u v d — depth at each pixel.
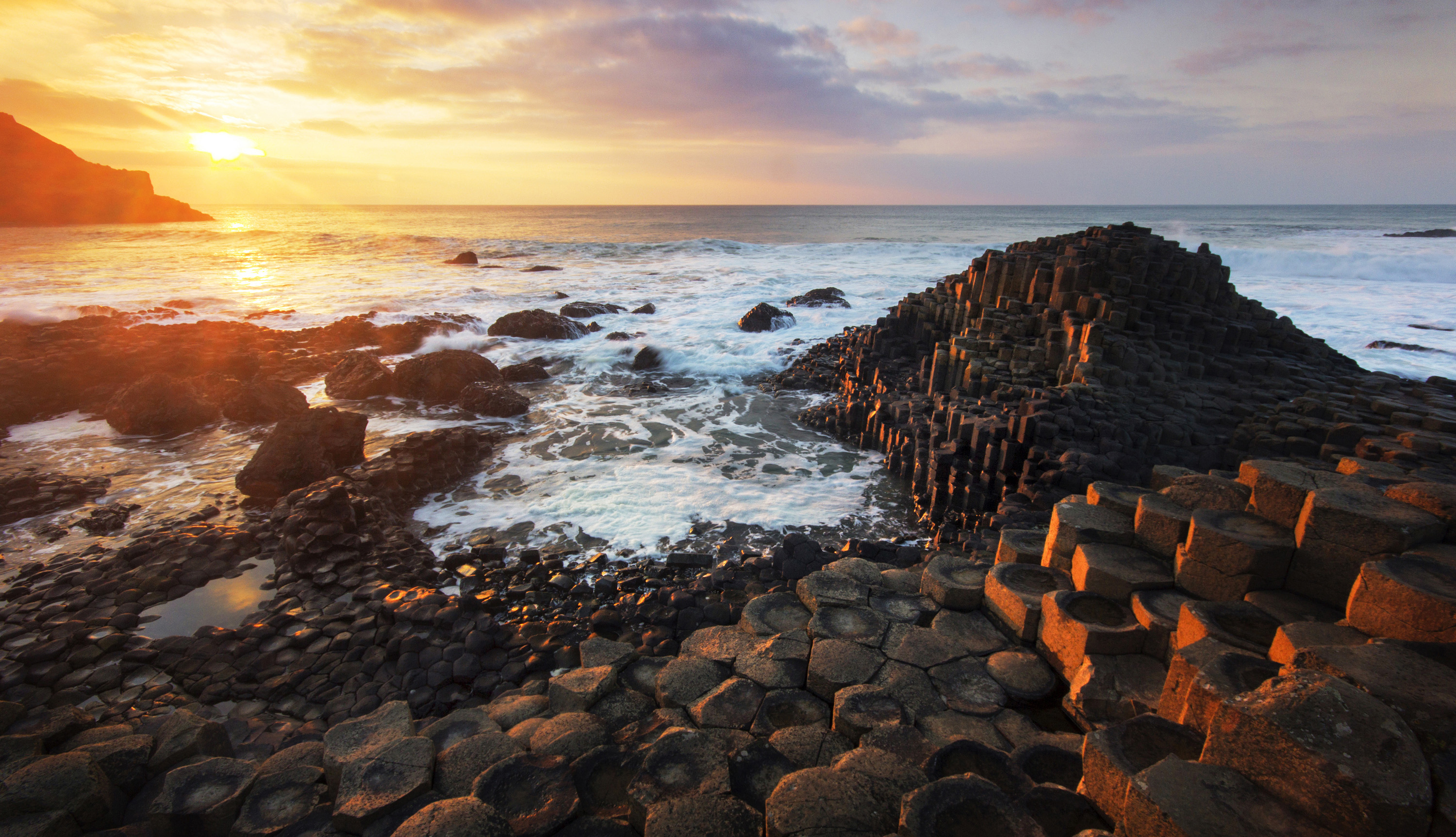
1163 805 2.60
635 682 4.99
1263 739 2.60
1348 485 4.00
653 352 18.81
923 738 3.98
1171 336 13.20
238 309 25.06
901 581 6.07
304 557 7.78
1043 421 9.08
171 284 30.39
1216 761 2.79
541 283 32.25
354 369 15.86
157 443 12.49
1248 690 3.04
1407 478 4.20
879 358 16.75
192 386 13.76
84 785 3.60
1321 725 2.51
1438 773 2.32
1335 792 2.39
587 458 12.02
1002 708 4.36
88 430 13.21
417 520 9.53
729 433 13.47
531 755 3.85
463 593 7.35
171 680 5.97
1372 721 2.48
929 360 14.32
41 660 6.11
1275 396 11.02
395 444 10.82
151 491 10.39
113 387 15.05
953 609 5.52
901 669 4.68
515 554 8.44
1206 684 3.14
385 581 7.52
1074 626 4.43
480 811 3.35
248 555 8.27
